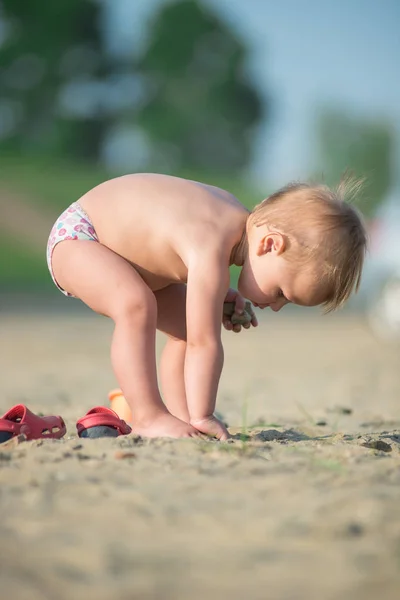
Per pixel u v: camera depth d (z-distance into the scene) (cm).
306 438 591
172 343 624
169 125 8450
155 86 8581
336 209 553
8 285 3362
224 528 346
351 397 975
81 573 302
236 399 936
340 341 1769
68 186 5200
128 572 303
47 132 8175
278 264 549
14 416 557
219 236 555
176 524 351
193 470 432
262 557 317
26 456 463
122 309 544
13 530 344
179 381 616
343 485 409
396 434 617
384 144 8656
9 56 8081
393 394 1010
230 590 290
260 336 1891
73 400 918
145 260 574
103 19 8325
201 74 8806
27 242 4156
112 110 8362
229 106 8762
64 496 388
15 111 8112
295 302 566
